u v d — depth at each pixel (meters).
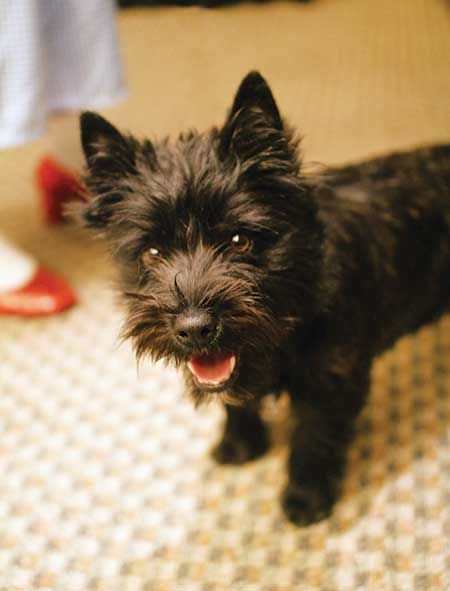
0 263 0.86
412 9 1.78
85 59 0.79
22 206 1.08
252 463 0.67
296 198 0.55
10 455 0.70
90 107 0.81
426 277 0.70
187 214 0.54
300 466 0.62
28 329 0.84
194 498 0.65
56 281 0.88
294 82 1.34
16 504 0.65
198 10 0.92
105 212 0.58
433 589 0.56
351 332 0.60
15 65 0.72
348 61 1.45
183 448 0.69
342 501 0.63
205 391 0.56
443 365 0.73
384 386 0.72
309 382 0.59
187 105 1.17
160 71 1.36
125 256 0.58
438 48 1.48
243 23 1.57
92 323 0.84
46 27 0.76
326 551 0.59
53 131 0.96
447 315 0.77
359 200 0.64
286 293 0.55
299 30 1.64
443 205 0.69
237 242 0.55
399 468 0.65
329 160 1.03
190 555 0.60
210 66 1.34
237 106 0.54
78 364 0.79
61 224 1.02
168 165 0.55
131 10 1.26
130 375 0.77
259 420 0.67
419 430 0.68
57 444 0.70
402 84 1.28
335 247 0.59
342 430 0.62
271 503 0.64
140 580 0.59
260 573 0.59
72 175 0.96
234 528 0.62
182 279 0.53
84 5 0.76
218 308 0.52
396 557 0.58
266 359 0.56
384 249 0.64
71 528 0.63
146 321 0.54
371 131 1.11
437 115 1.15
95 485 0.66
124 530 0.63
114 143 0.57
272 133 0.54
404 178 0.68
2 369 0.79
